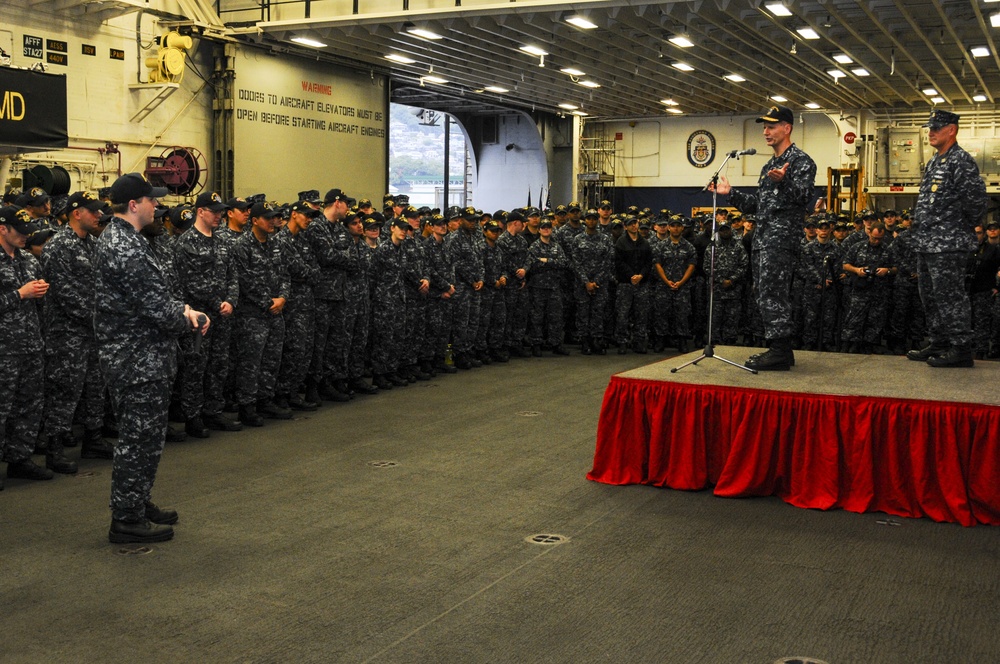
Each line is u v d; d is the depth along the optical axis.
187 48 13.08
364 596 3.74
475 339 10.25
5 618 3.51
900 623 3.49
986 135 21.72
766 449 5.21
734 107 23.67
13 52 11.09
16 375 5.36
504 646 3.28
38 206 6.47
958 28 14.20
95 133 12.21
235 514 4.86
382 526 4.68
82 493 5.28
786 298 5.82
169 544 4.38
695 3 12.73
